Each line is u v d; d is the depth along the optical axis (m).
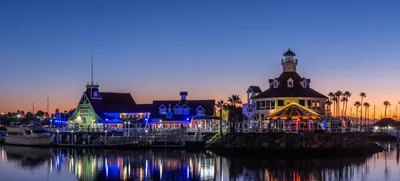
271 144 100.44
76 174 81.62
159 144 125.62
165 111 154.12
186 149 121.56
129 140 130.00
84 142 139.50
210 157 101.69
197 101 157.88
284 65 124.94
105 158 104.06
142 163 93.25
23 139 150.62
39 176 80.31
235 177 75.06
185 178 75.06
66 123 172.00
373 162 90.25
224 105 155.50
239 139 105.06
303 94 117.00
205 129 126.56
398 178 73.19
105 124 156.88
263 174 77.38
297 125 102.88
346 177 74.00
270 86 125.88
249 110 131.50
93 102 162.50
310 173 77.62
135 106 161.12
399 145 133.88
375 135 161.62
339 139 102.12
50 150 130.75
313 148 98.81
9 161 102.12
